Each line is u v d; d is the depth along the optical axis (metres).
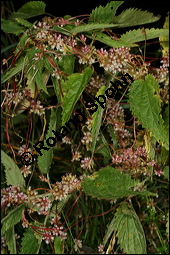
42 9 0.76
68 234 0.82
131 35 0.73
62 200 0.76
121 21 0.74
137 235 0.76
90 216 0.81
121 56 0.70
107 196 0.71
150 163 0.76
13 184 0.74
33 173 0.82
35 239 0.75
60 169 0.86
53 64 0.69
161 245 0.84
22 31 0.72
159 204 0.86
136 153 0.76
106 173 0.74
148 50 0.86
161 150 0.79
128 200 0.79
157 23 0.84
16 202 0.73
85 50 0.69
